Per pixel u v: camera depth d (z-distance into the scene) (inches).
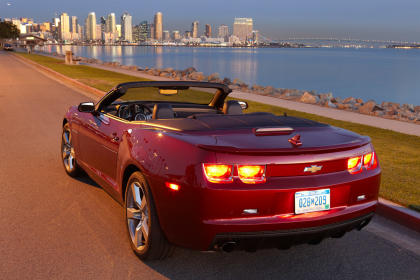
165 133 132.9
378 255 149.3
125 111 183.2
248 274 133.3
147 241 132.5
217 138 124.0
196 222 116.1
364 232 169.3
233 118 148.3
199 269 135.5
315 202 120.6
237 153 115.0
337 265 141.3
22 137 333.4
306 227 119.0
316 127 142.3
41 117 435.2
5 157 270.7
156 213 128.6
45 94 652.1
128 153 144.2
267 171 116.6
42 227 165.0
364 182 128.1
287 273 134.9
